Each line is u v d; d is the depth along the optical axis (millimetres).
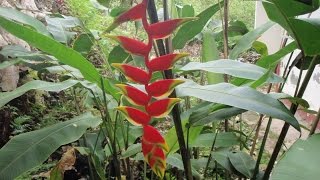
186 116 725
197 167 878
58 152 1320
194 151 1001
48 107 1774
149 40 485
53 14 1013
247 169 746
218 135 848
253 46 1032
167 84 505
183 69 681
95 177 863
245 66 677
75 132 670
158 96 516
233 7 3201
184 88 609
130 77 516
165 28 475
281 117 526
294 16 528
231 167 766
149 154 543
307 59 661
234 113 644
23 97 1621
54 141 630
